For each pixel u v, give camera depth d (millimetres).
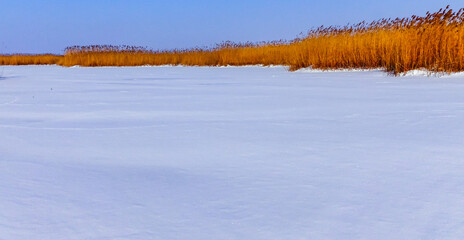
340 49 13242
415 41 10508
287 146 3162
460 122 3979
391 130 3697
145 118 4609
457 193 2076
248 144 3258
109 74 14656
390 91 6930
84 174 2512
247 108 5281
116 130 3926
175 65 23281
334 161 2717
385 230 1674
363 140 3316
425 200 1990
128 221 1792
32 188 2227
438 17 10484
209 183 2314
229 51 21438
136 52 24828
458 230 1661
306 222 1764
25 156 2959
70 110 5305
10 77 13352
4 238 1620
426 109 4820
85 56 24234
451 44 10148
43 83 10469
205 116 4688
